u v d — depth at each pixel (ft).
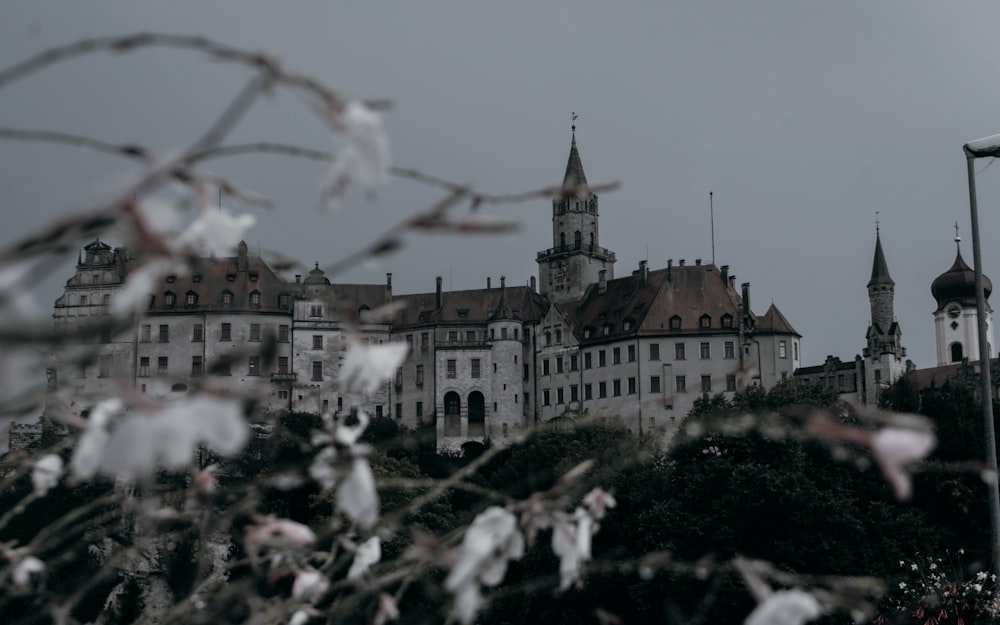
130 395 5.32
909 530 118.42
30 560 10.34
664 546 112.47
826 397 144.05
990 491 65.21
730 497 116.47
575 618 97.60
